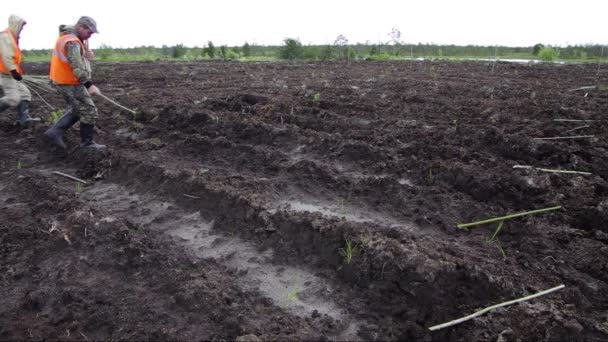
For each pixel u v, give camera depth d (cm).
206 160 571
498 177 454
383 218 418
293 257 367
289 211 409
